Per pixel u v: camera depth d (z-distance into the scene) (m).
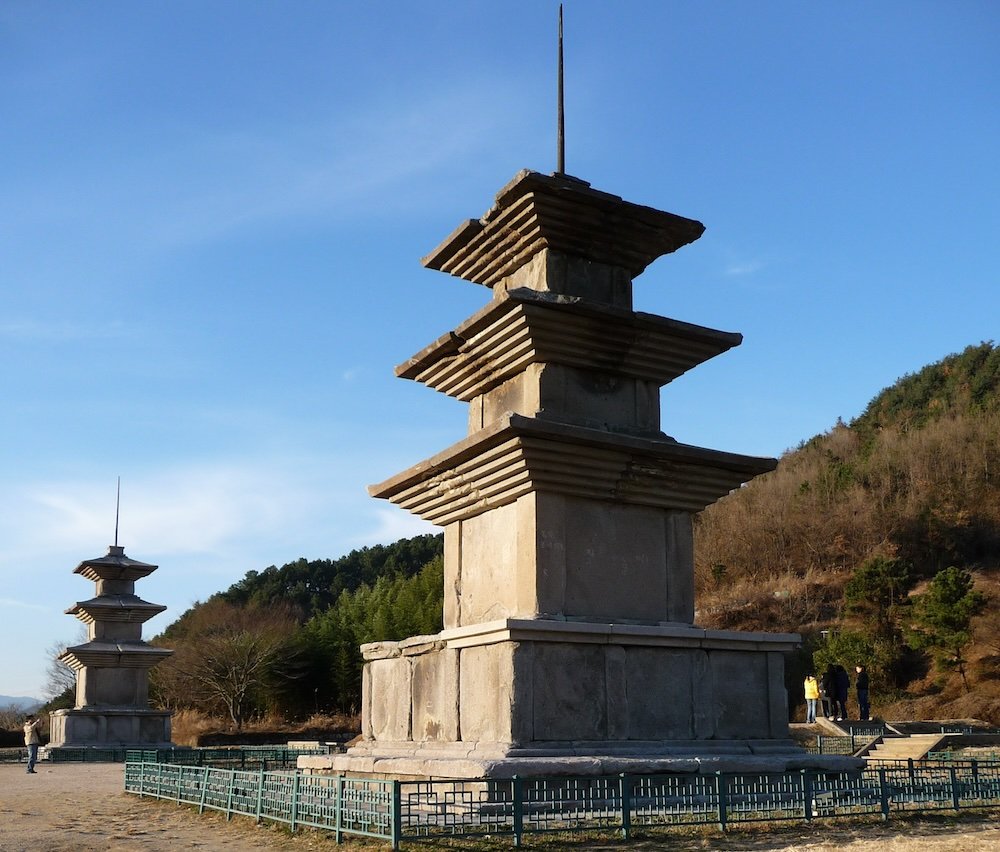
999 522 90.12
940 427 104.44
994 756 30.44
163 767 21.95
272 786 16.34
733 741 17.14
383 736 18.84
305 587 125.69
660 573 17.78
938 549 88.94
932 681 63.19
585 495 17.11
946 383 125.25
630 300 18.98
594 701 15.96
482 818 13.72
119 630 51.53
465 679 16.52
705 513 106.06
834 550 91.75
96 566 51.66
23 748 51.56
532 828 13.43
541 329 17.23
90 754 45.38
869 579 70.44
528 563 16.55
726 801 14.78
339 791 14.03
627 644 16.39
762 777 16.08
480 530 18.34
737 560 96.88
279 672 80.12
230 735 64.12
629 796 14.04
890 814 15.99
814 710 47.00
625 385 18.50
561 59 19.78
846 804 16.09
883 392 133.38
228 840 15.15
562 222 17.91
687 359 18.61
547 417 17.33
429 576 87.06
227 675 78.19
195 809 19.34
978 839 13.27
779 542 95.69
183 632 94.06
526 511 16.80
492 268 19.45
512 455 16.39
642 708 16.42
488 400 19.12
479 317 17.53
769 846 13.11
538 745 15.23
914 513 92.31
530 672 15.44
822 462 112.31
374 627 82.81
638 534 17.72
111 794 24.56
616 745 15.84
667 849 12.89
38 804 21.98
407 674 18.31
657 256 19.22
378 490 19.84
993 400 112.62
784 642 17.94
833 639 65.69
